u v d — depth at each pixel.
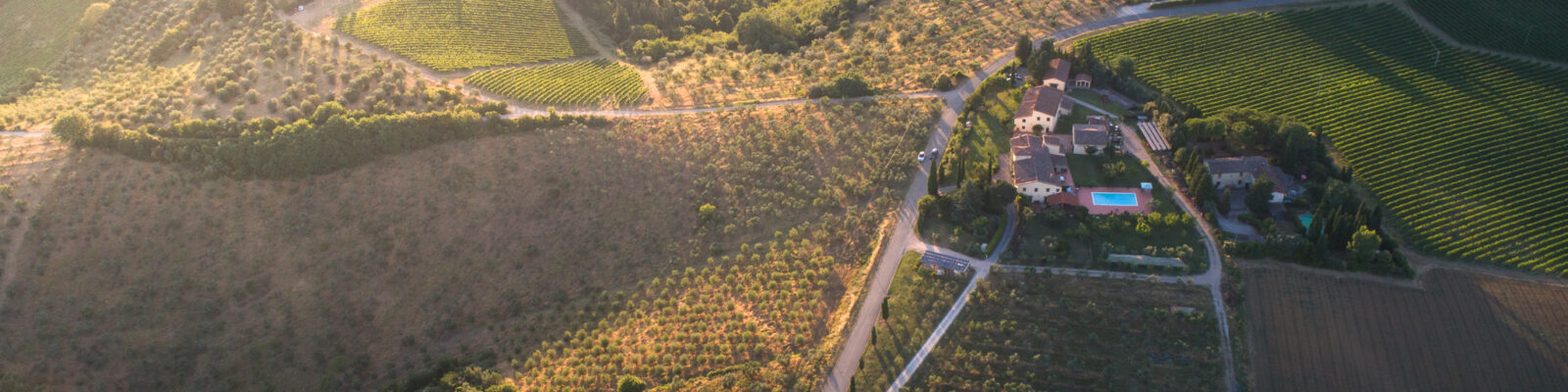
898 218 147.88
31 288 142.88
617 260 151.88
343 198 158.50
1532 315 121.06
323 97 179.50
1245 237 135.25
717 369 123.25
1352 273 128.62
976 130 168.50
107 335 139.25
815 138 170.12
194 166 160.62
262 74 187.62
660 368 124.38
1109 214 138.25
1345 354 117.12
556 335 138.62
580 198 161.00
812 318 130.00
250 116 171.12
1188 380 114.69
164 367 137.12
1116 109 173.50
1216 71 189.25
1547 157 154.88
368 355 140.25
